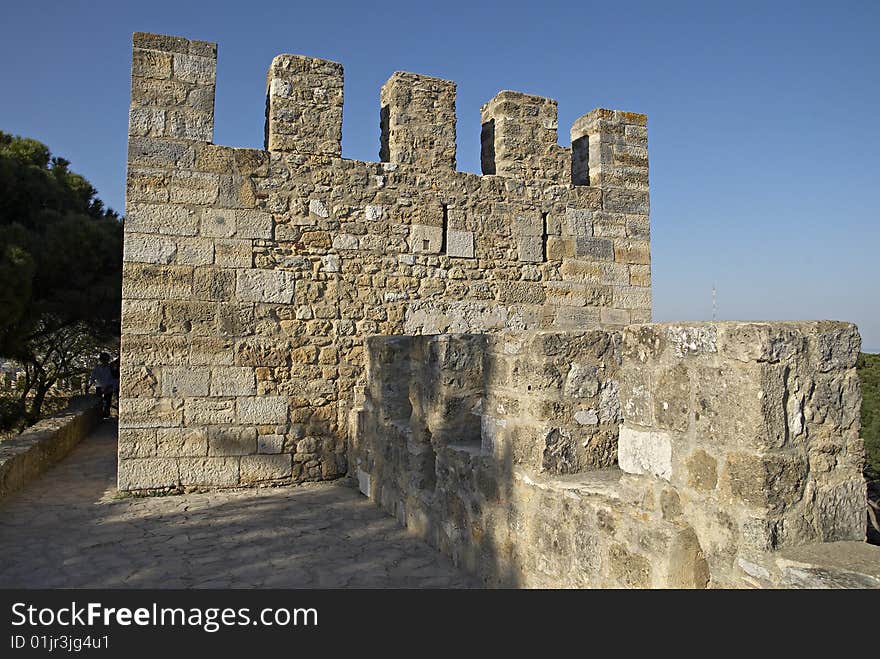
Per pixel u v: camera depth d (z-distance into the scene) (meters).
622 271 9.72
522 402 4.38
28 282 11.91
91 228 13.45
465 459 5.07
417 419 5.99
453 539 5.23
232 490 7.63
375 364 7.19
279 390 7.89
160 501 7.12
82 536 5.89
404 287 8.54
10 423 16.33
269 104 8.29
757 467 2.80
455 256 8.81
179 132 7.65
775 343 2.84
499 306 9.00
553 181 9.42
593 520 3.71
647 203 9.95
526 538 4.30
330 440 8.11
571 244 9.45
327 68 8.34
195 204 7.66
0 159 13.83
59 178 16.39
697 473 3.09
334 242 8.24
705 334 3.07
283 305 7.96
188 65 7.74
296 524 6.28
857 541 2.93
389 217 8.52
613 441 4.40
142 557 5.34
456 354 5.54
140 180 7.47
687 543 3.10
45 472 8.72
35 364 16.78
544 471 4.18
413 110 8.73
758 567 2.78
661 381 3.33
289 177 8.08
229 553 5.45
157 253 7.48
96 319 14.63
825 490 2.92
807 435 2.90
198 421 7.54
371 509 6.82
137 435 7.33
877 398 16.47
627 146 9.91
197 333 7.58
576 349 4.29
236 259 7.79
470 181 8.95
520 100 9.30
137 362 7.35
